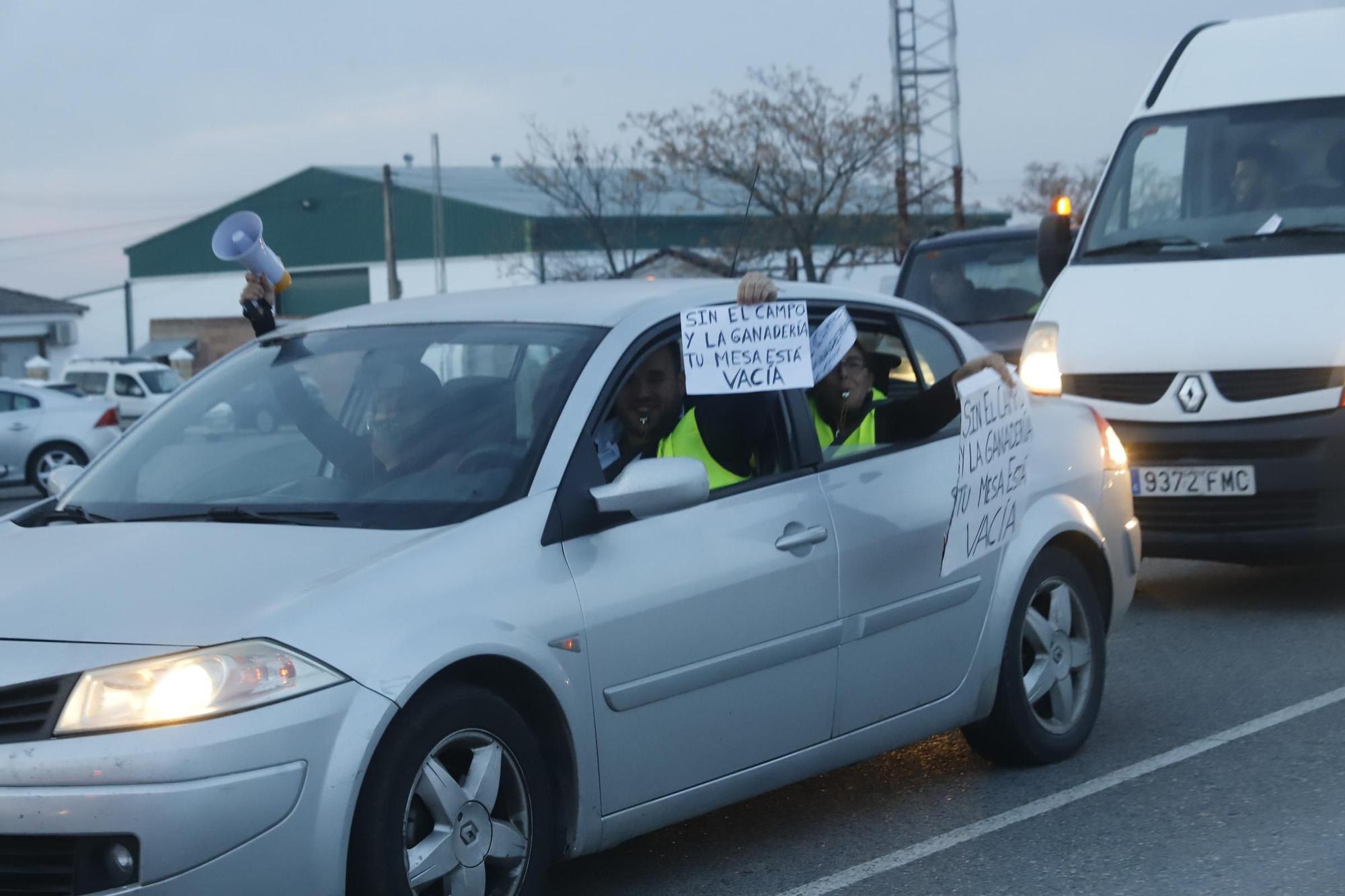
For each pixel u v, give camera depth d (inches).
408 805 142.3
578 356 175.0
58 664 135.3
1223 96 361.7
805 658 182.4
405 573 147.9
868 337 211.0
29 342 2400.3
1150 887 172.7
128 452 189.5
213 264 3602.4
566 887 179.6
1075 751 225.5
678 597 167.6
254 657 135.6
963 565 191.5
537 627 154.0
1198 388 307.0
